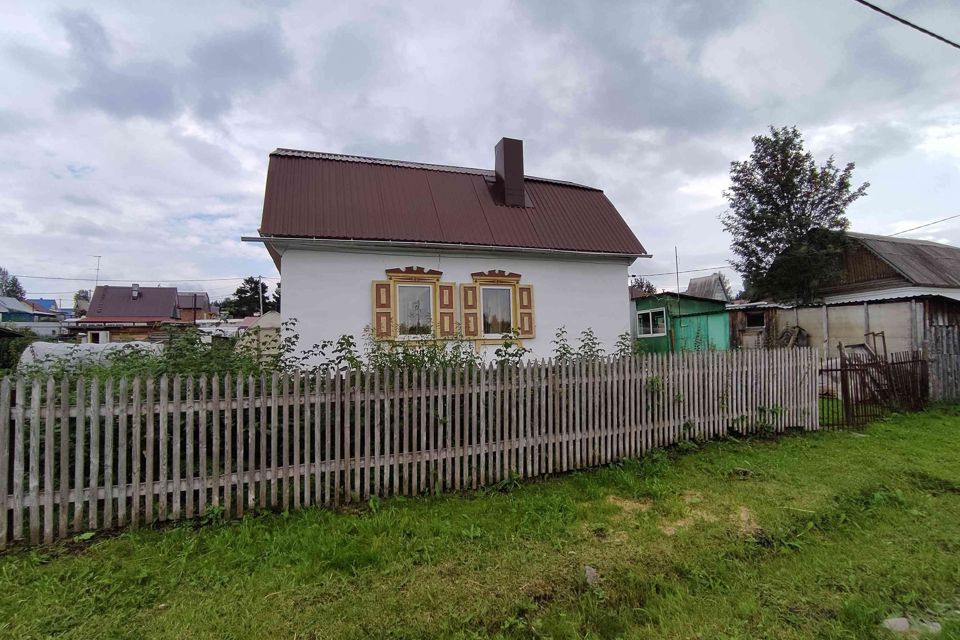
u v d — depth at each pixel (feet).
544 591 9.64
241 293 177.37
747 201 74.33
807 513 13.47
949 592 9.73
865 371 26.61
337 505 14.03
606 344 37.17
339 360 16.66
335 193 31.53
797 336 49.65
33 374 14.20
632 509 14.11
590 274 37.14
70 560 10.70
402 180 35.04
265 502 13.35
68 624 8.45
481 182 38.50
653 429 20.03
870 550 11.44
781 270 71.10
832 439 22.34
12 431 12.26
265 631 8.32
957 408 29.30
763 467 17.84
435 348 18.01
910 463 18.30
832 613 8.98
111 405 12.14
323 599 9.29
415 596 9.38
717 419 21.86
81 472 11.89
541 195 39.86
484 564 10.64
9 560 10.71
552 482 16.71
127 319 142.82
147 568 10.33
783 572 10.41
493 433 16.58
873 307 42.78
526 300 34.65
